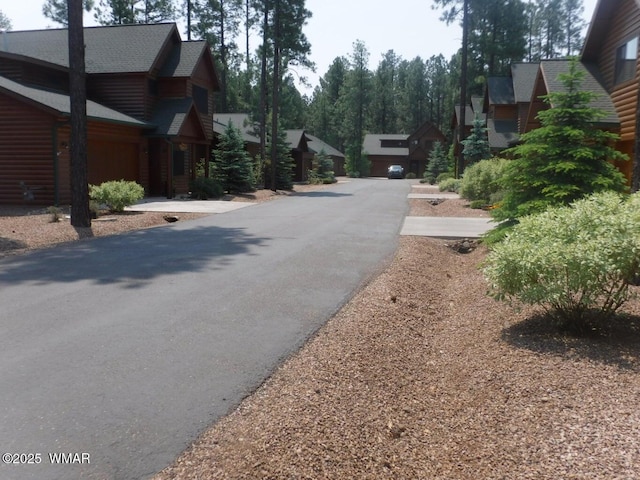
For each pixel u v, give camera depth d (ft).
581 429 11.25
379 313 20.58
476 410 12.93
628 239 16.19
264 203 71.26
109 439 11.18
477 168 70.69
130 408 12.59
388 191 103.45
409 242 37.24
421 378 15.33
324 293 23.59
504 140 108.06
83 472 10.00
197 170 87.61
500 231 29.40
